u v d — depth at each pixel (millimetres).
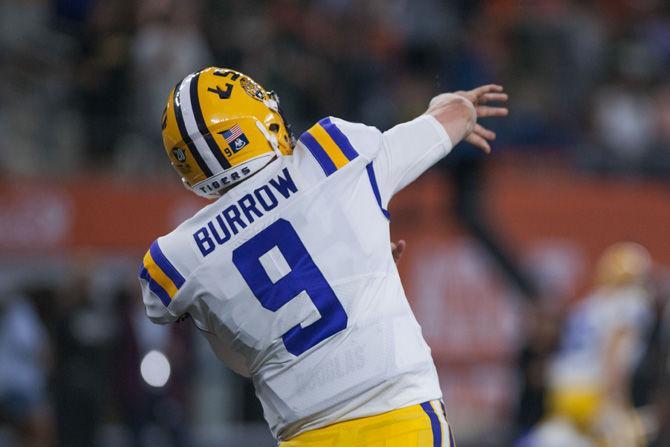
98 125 36688
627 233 41094
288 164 12070
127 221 35094
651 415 29422
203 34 37375
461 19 40312
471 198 36875
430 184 37844
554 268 39844
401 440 11531
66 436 30516
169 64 35906
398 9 42781
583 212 40562
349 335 11695
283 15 40688
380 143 12367
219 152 12031
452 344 38062
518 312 38469
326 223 11875
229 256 11914
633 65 47500
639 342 30047
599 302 31250
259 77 37688
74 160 36594
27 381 29828
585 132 44812
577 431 29781
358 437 11602
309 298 11734
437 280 37906
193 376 34688
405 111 38312
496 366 38562
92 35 36750
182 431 32125
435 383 11977
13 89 37031
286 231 11867
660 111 47094
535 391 32906
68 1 38250
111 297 33500
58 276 34500
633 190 41438
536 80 45438
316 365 11719
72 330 30703
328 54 40375
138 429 31094
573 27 47250
